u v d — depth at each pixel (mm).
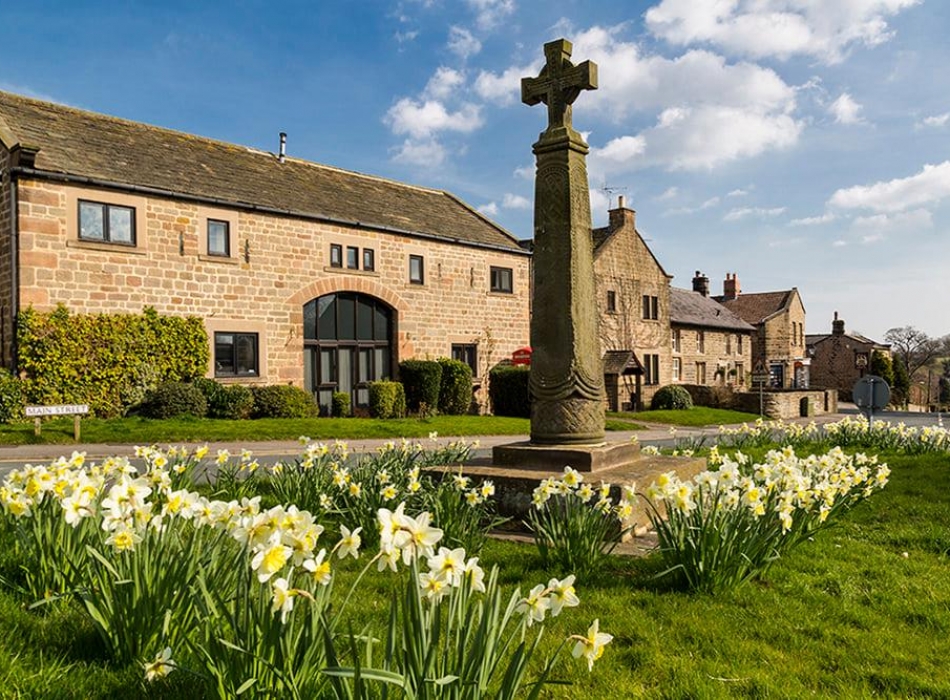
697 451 12000
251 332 19156
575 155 7594
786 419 35312
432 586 2586
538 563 5469
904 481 9031
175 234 17562
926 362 72250
